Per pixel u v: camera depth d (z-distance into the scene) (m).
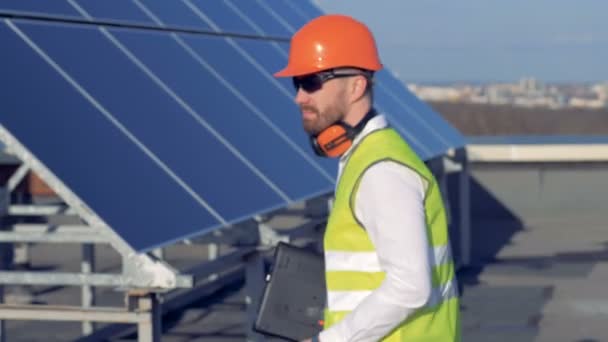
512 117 58.97
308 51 4.86
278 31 13.98
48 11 9.01
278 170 9.45
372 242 4.68
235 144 9.30
